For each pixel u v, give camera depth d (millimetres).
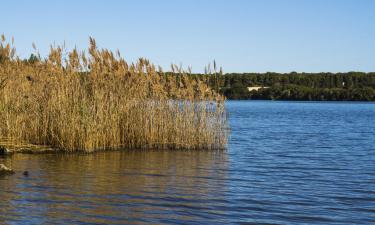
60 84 21172
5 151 19453
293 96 135000
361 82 141000
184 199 12492
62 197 12266
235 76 134375
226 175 16281
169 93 22609
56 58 21234
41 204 11500
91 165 17297
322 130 40938
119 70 21969
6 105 20547
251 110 86500
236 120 55219
